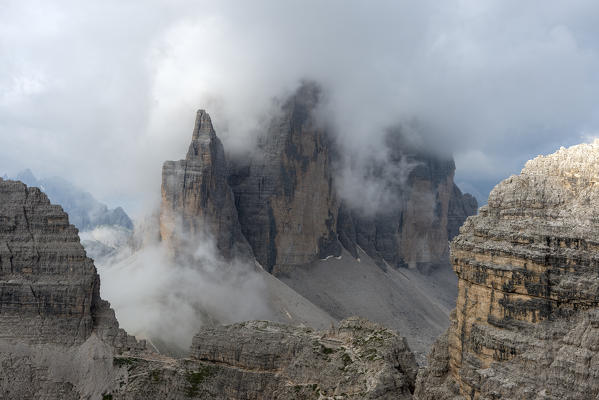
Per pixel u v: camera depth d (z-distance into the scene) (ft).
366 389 409.49
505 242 287.07
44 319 485.56
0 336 469.57
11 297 485.97
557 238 269.44
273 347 477.77
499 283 281.74
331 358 451.94
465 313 305.32
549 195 287.89
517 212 293.02
